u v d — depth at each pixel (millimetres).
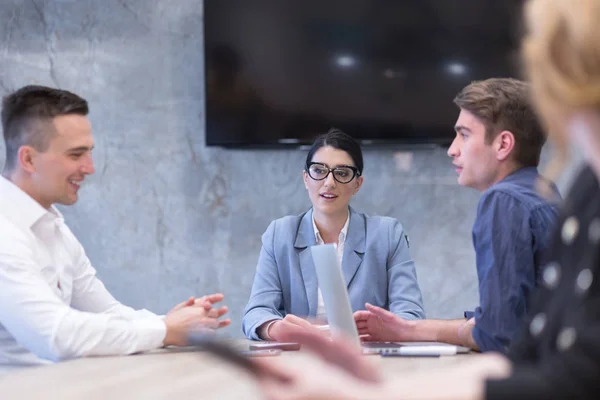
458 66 3424
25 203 2117
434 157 3561
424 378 874
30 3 3889
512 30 3355
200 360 1727
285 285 2561
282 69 3588
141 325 1889
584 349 752
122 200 3809
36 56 3877
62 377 1483
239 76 3627
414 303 2471
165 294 3775
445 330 2006
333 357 904
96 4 3842
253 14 3609
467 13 3412
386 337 2064
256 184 3711
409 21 3473
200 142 3760
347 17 3531
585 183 929
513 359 997
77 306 2412
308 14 3566
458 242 3529
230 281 3723
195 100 3764
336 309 1833
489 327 1780
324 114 3553
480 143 1920
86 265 2414
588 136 753
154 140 3791
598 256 815
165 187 3781
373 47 3510
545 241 1761
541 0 770
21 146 2125
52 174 2135
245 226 3717
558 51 744
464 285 3518
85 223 3836
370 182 3609
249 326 2354
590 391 739
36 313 1870
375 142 3504
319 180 2559
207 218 3748
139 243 3797
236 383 1378
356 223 2607
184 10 3773
